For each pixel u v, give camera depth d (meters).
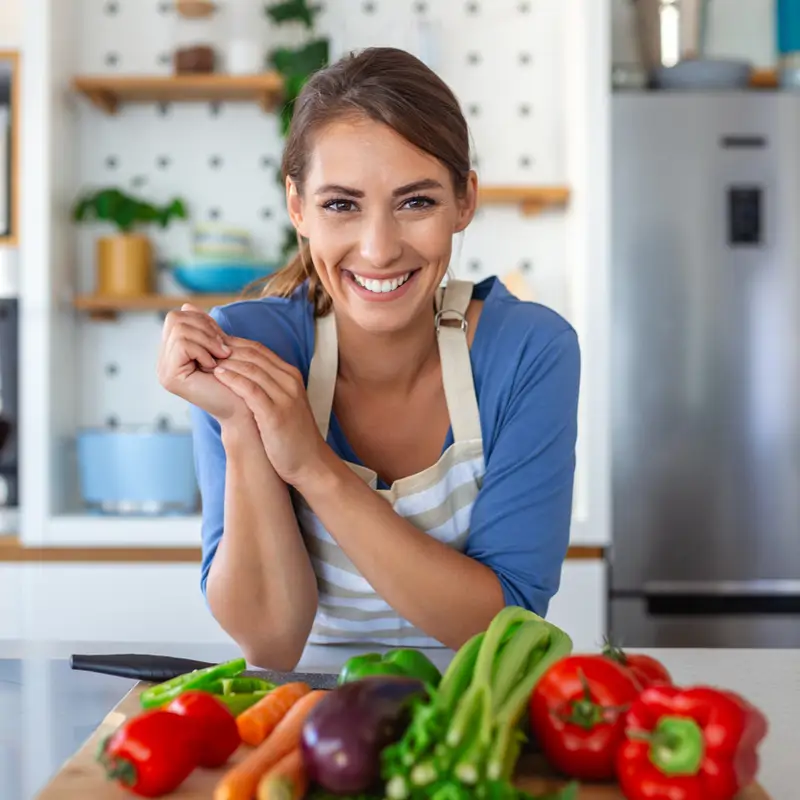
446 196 1.03
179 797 0.70
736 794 0.68
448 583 1.07
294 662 1.16
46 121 2.40
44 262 2.40
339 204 1.03
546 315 1.22
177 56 2.55
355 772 0.64
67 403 2.55
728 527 2.46
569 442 1.19
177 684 0.87
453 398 1.19
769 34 2.83
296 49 2.53
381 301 1.06
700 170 2.46
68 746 0.82
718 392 2.47
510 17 2.72
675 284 2.46
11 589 2.33
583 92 2.42
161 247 2.69
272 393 1.08
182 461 2.35
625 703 0.71
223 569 1.13
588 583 2.37
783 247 2.46
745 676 1.07
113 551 2.33
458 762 0.60
